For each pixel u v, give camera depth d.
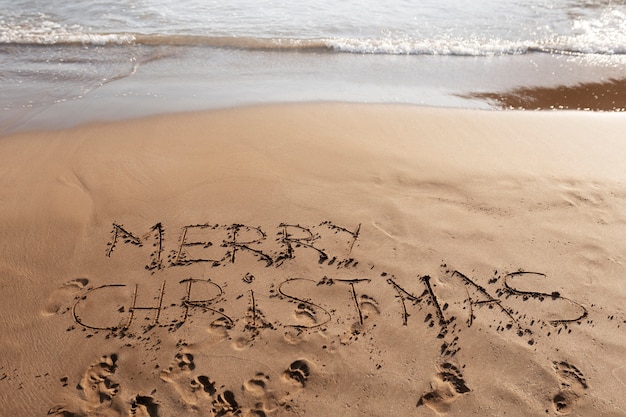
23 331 1.75
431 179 2.32
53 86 3.05
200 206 2.18
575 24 4.02
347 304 1.86
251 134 2.59
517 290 1.89
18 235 2.04
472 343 1.75
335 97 2.95
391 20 4.12
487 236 2.07
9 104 2.82
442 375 1.67
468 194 2.25
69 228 2.07
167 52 3.56
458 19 4.14
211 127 2.64
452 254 2.01
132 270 1.95
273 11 4.29
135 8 4.33
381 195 2.24
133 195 2.22
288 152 2.47
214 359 1.70
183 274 1.94
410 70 3.36
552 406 1.60
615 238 2.05
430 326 1.79
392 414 1.59
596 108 2.88
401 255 2.01
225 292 1.89
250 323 1.80
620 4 4.38
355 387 1.64
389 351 1.73
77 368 1.67
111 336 1.75
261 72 3.29
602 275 1.93
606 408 1.60
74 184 2.26
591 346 1.73
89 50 3.58
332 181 2.31
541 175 2.34
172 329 1.78
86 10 4.27
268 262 1.99
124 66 3.34
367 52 3.63
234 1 4.50
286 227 2.11
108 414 1.58
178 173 2.33
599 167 2.38
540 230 2.09
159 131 2.60
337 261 1.99
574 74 3.29
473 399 1.62
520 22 4.08
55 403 1.60
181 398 1.61
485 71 3.35
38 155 2.42
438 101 2.95
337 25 4.02
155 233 2.07
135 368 1.68
